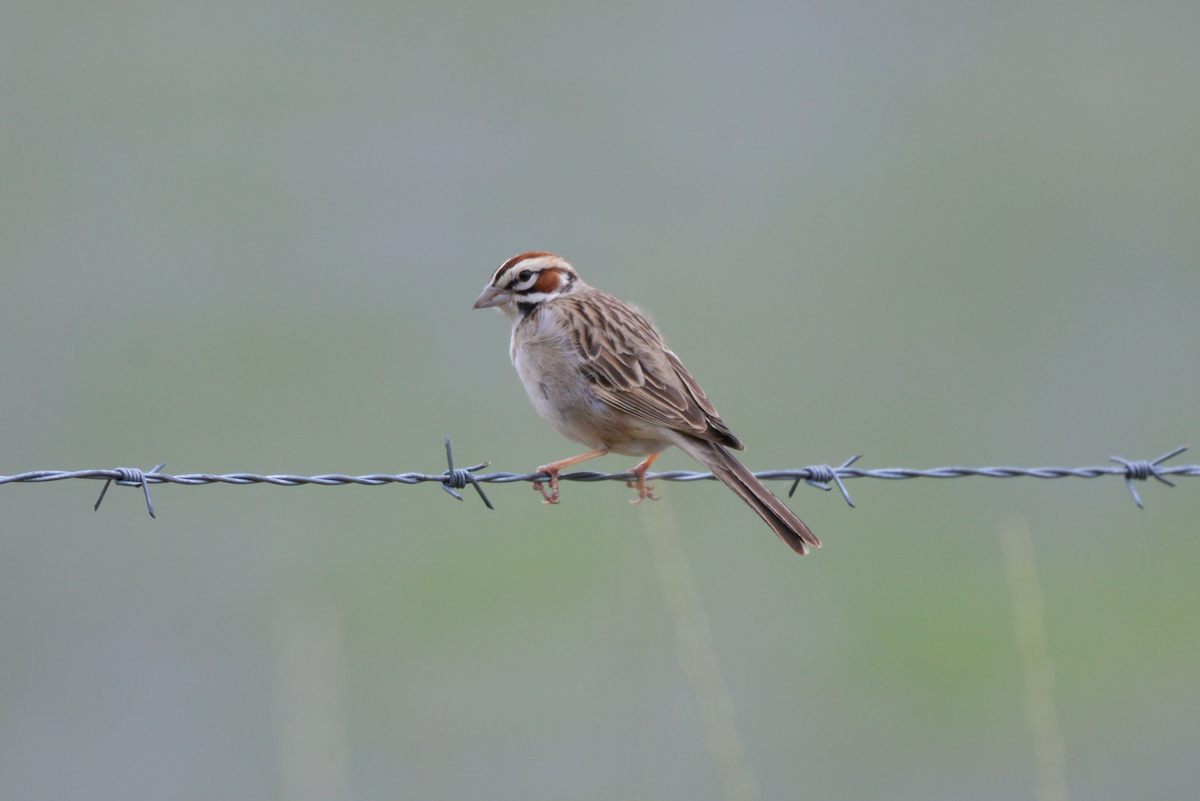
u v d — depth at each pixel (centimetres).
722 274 1898
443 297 1780
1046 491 1517
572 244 1956
